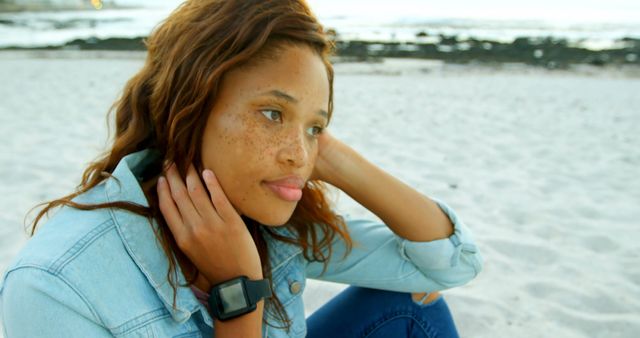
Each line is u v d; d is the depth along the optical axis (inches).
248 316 43.8
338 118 300.7
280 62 39.9
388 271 59.6
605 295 112.2
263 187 41.4
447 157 226.5
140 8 1368.1
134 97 44.5
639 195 181.9
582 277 121.0
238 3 39.6
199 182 42.1
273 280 54.2
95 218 40.3
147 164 45.2
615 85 450.6
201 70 39.1
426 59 589.3
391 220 57.7
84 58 583.8
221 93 40.1
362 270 59.9
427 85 433.7
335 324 61.9
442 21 962.7
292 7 40.3
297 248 54.8
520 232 147.6
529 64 568.7
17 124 269.0
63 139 239.5
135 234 41.1
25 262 36.7
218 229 42.2
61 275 36.4
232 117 40.1
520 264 128.0
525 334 99.1
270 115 40.9
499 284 117.9
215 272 43.5
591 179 199.8
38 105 322.3
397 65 547.8
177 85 40.9
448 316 63.8
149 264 41.3
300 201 55.4
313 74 41.1
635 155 233.9
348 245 59.2
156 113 42.7
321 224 57.3
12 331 36.4
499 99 375.6
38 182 177.5
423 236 58.2
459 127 284.8
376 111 323.0
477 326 101.3
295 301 55.0
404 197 57.2
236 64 39.4
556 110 338.6
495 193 180.5
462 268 61.5
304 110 41.3
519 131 278.4
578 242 141.4
